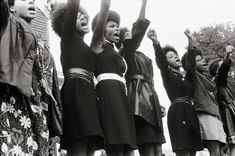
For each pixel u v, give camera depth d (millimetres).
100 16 4773
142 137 5098
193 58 6156
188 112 5949
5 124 3639
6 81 3586
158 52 5727
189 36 6176
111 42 5199
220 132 6297
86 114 4367
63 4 5016
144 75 5352
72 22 4586
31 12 4477
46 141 3943
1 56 3676
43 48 4324
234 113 6844
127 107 4773
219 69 6883
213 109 6281
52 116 4207
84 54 4648
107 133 4551
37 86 4023
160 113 5316
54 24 5008
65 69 4605
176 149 5824
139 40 5277
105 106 4648
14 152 3631
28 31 3965
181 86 6008
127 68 5281
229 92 7027
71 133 4348
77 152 4395
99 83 4777
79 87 4484
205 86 6465
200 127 6223
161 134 5254
